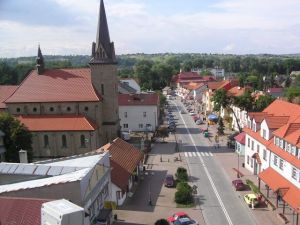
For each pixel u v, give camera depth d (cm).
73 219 1802
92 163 4094
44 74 8494
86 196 3641
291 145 4728
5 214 2908
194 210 4878
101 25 8081
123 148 6184
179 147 8631
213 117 11788
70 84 8256
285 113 5969
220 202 5134
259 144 5975
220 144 8819
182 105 17650
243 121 9450
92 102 7969
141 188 5784
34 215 2855
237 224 4428
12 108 8150
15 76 19775
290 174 4684
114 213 4769
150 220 4553
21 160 5016
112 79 8212
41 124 7638
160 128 10494
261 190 5516
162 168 6888
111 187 4906
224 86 13038
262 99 9225
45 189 3475
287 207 4850
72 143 7550
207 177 6266
